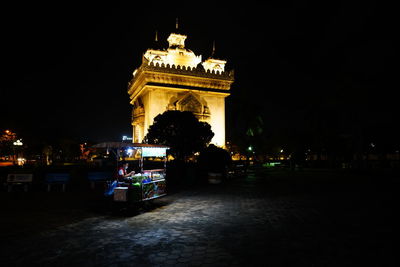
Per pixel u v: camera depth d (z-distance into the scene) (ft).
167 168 85.15
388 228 28.91
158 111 162.09
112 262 20.18
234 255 21.38
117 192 37.17
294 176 104.68
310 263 19.70
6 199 49.65
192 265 19.52
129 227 29.99
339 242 24.35
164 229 29.07
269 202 45.98
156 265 19.57
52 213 37.45
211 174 79.36
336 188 64.85
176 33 189.16
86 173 75.15
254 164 193.26
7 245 24.18
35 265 19.75
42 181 64.85
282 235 26.61
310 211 38.09
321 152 185.37
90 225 30.99
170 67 163.53
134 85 183.11
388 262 19.71
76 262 20.25
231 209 39.99
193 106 165.48
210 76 172.24
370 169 125.59
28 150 161.07
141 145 42.24
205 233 27.45
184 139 95.35
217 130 175.83
